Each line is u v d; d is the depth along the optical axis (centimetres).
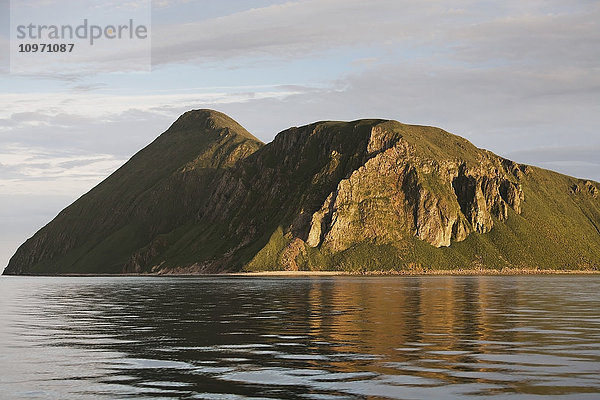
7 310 8894
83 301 11156
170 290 15738
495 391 3231
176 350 4625
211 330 5903
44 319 7319
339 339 5159
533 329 5834
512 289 15138
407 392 3225
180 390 3309
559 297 11412
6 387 3409
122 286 19788
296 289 15450
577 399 3069
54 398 3162
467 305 9175
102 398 3159
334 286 17450
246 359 4200
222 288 16575
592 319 6850
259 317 7238
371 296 11794
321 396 3162
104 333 5756
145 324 6550
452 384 3397
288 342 5003
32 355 4447
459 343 4888
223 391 3284
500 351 4472
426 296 11750
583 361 4050
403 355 4316
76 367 3969
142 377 3644
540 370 3756
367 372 3731
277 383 3453
